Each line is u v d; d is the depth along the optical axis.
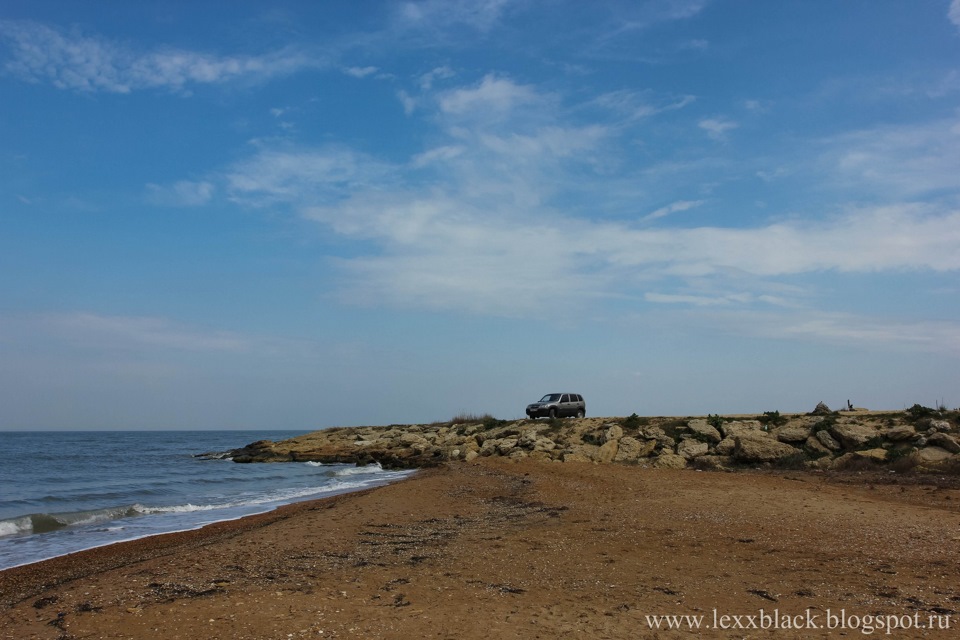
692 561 11.89
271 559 12.80
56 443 102.44
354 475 39.59
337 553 13.39
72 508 25.77
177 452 75.25
